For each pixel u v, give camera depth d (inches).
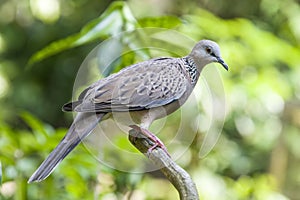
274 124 633.6
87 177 343.3
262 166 693.9
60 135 334.0
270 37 535.8
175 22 323.0
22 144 343.6
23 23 789.2
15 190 351.3
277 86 561.3
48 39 780.6
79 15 767.7
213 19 523.2
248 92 550.9
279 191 643.5
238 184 547.8
